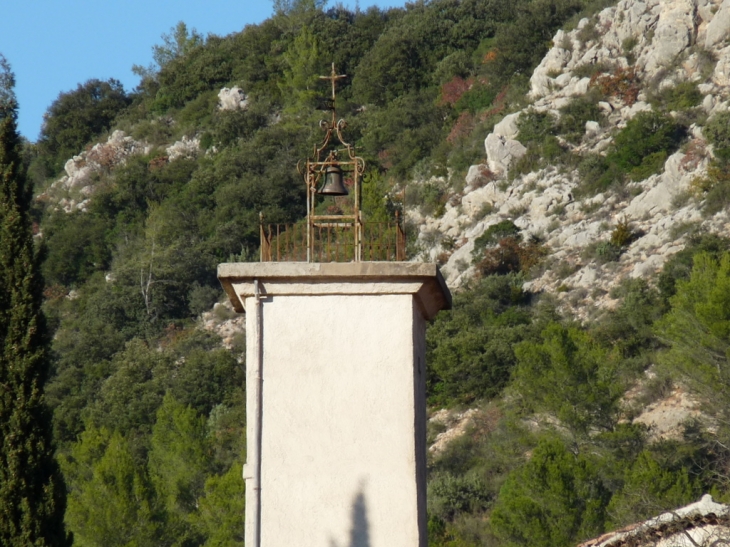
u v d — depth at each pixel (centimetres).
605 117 13162
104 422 9975
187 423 7494
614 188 11950
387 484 1786
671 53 13338
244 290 1861
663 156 11988
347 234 1988
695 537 3538
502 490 6244
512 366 8988
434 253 12319
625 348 8731
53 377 11419
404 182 14225
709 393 6625
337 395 1822
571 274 10712
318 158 2070
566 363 7088
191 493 7275
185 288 13200
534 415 7438
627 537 3681
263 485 1791
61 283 14225
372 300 1856
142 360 10925
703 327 6738
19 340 2867
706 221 10512
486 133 14088
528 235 11725
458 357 9125
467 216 12812
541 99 13988
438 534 6719
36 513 2759
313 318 1850
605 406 7019
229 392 10194
